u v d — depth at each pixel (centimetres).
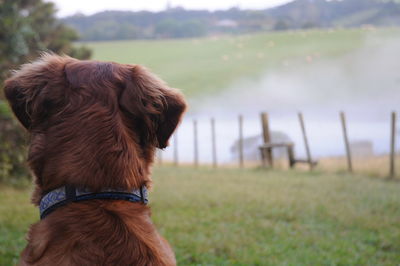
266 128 1659
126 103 205
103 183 192
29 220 703
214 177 1277
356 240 653
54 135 197
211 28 10450
